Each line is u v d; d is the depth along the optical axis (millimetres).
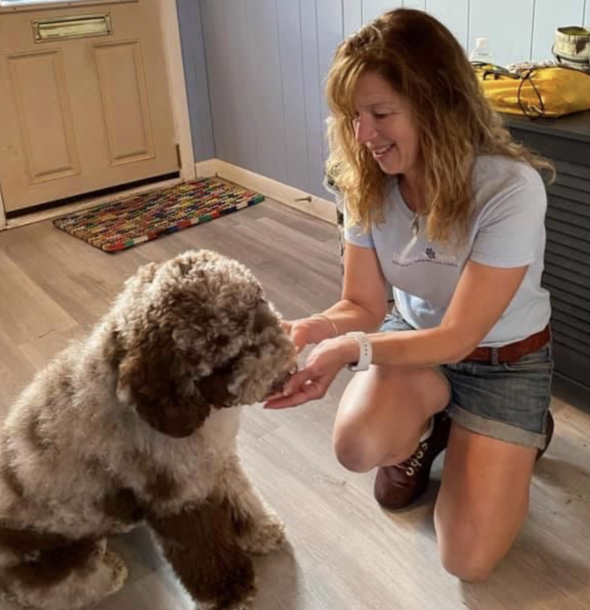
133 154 3969
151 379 1179
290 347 1259
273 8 3385
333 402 2184
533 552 1637
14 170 3643
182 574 1503
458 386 1658
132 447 1357
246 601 1521
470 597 1543
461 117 1324
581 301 1925
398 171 1417
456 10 2615
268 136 3727
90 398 1351
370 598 1556
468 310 1417
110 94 3797
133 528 1698
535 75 1967
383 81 1288
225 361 1182
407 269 1579
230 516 1626
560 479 1836
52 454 1387
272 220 3570
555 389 2105
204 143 4145
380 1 2873
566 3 2258
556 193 1878
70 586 1526
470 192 1391
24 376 2438
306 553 1673
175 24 3828
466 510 1533
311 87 3354
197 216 3590
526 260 1399
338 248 3225
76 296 2951
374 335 1428
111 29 3693
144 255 3273
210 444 1396
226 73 3854
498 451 1555
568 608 1508
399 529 1724
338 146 1537
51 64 3590
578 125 1834
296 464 1949
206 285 1200
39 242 3473
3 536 1468
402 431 1621
